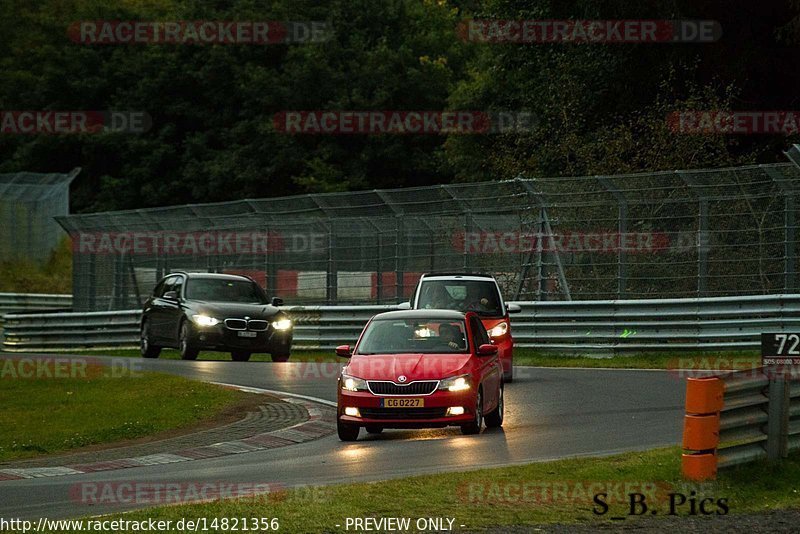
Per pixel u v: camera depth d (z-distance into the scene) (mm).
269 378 84438
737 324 94750
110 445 59438
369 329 61250
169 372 89125
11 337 141875
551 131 142625
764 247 97625
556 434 55625
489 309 81625
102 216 135250
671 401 67375
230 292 105875
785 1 132375
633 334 97375
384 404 55594
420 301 82375
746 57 135500
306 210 115625
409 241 111188
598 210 102875
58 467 51000
